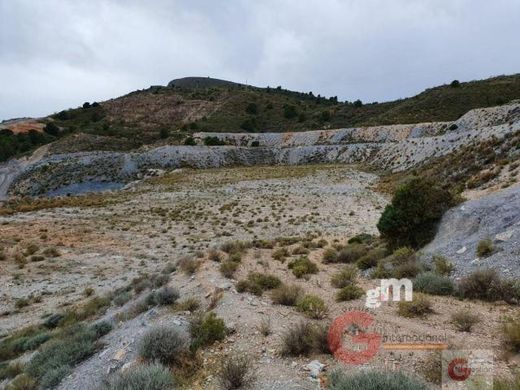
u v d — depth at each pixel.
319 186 64.12
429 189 18.66
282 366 6.84
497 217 14.89
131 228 37.66
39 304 19.39
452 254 14.20
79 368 9.13
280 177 75.94
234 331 8.71
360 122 136.50
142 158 96.19
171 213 45.78
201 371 7.06
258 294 11.84
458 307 9.20
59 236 33.97
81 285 22.05
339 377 5.69
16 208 50.44
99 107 174.75
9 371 10.62
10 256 27.73
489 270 10.34
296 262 16.58
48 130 134.88
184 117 166.62
